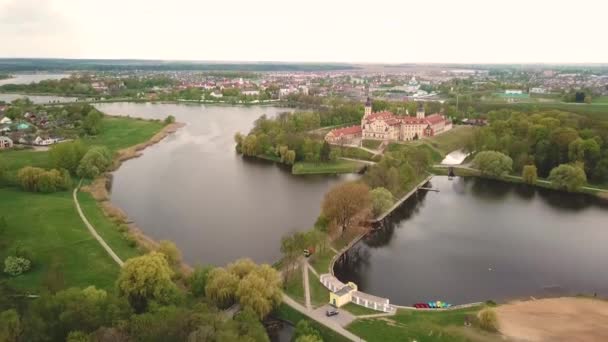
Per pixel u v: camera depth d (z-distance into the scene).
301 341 93.12
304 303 116.44
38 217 174.50
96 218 177.88
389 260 152.38
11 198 197.00
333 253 150.50
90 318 89.25
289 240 129.25
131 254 146.50
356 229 170.38
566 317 115.00
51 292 114.31
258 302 105.38
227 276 111.50
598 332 107.31
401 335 102.50
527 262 151.50
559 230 180.75
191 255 153.00
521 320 112.75
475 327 107.38
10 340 81.88
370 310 114.31
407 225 185.50
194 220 185.88
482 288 133.62
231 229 176.88
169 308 96.12
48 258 141.00
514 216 197.00
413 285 135.12
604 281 138.25
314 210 199.75
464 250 160.88
